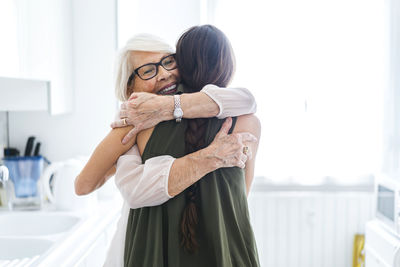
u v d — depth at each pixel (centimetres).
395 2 237
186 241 92
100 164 97
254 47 245
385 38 239
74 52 212
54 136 214
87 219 168
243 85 247
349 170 251
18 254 145
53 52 184
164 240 95
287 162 251
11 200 185
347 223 256
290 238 258
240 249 97
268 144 250
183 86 105
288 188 255
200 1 245
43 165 211
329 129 249
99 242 159
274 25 244
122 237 106
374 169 252
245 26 244
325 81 246
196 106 93
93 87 213
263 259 260
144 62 102
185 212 93
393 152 233
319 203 255
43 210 184
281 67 246
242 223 99
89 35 212
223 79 102
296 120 248
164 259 95
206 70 99
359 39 244
